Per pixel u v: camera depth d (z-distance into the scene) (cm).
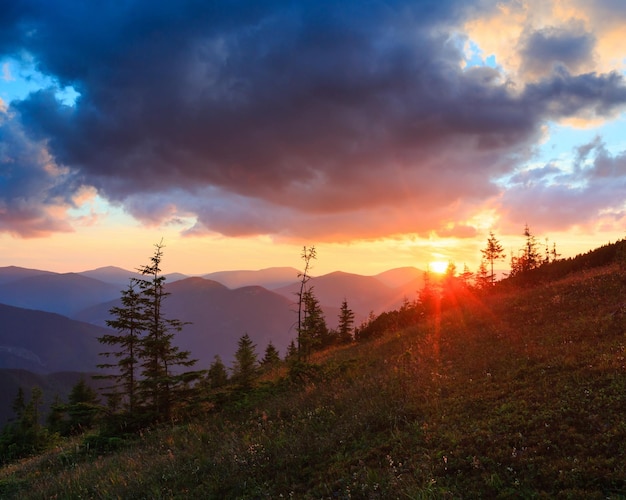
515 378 918
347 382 1320
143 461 1053
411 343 1716
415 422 796
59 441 2131
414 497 536
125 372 2169
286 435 944
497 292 2597
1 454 2188
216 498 727
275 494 680
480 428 708
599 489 492
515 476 552
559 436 617
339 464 714
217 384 2908
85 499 872
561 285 1878
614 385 729
